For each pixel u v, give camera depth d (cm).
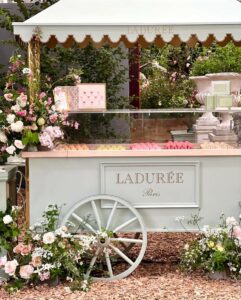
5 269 511
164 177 539
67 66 890
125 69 913
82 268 543
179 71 1045
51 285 523
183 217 541
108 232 526
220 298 486
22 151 534
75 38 524
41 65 866
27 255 524
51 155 531
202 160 539
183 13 540
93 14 539
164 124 568
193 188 541
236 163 541
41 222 530
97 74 898
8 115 528
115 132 571
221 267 529
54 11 545
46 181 536
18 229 526
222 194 541
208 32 525
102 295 496
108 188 538
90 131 569
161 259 610
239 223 543
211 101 561
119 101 909
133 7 548
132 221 535
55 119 535
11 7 986
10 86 578
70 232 534
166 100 941
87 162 536
